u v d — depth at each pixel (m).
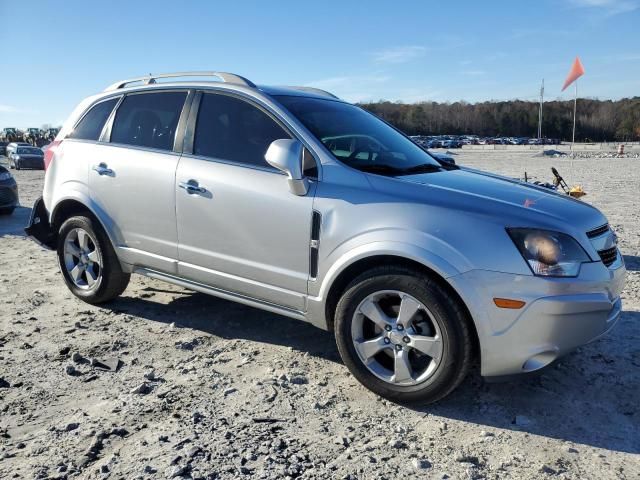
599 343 4.14
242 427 2.99
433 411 3.21
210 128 4.05
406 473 2.62
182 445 2.80
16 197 10.91
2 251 7.46
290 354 3.96
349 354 3.36
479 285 2.97
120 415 3.10
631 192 14.84
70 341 4.12
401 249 3.09
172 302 5.04
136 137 4.46
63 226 4.84
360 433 2.96
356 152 3.74
